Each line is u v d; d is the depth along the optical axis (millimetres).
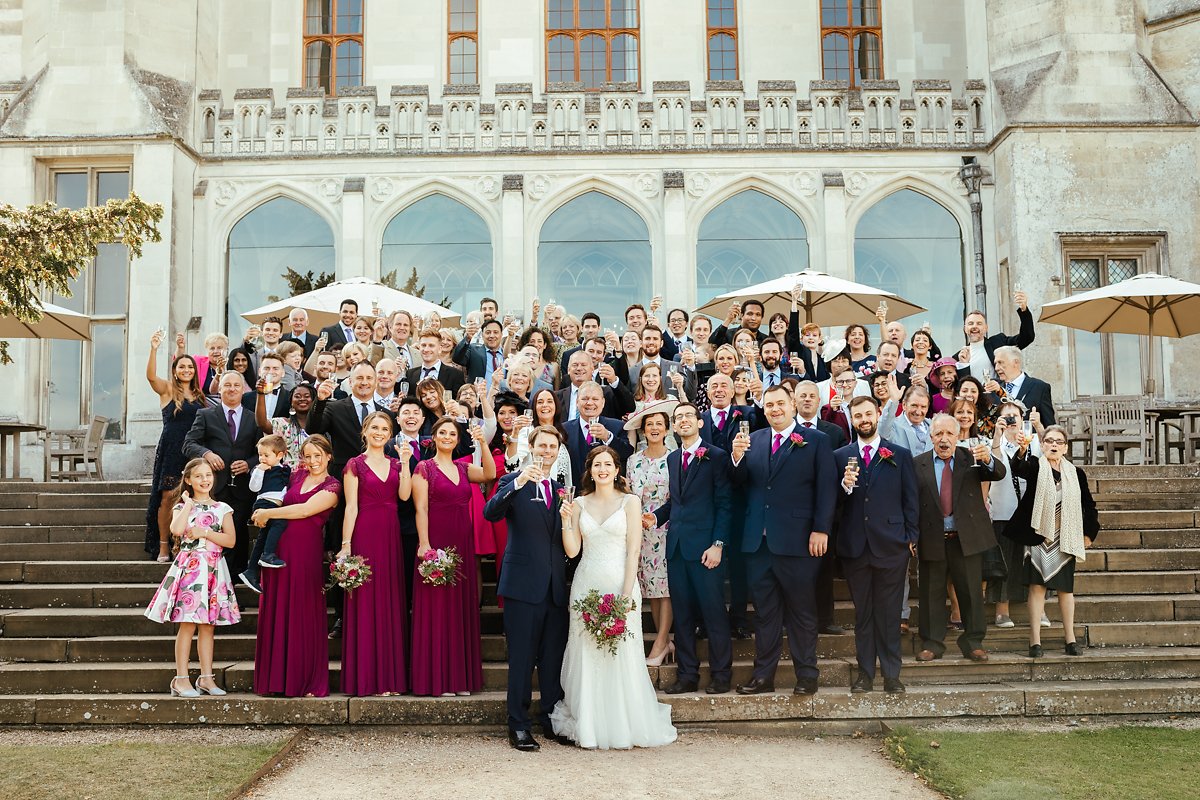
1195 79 16672
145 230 10219
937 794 5512
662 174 17266
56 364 16516
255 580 7645
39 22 17609
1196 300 12305
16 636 7969
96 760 6023
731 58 20391
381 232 17297
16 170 16422
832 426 7859
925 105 17594
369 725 6871
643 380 7824
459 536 7129
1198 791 5328
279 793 5586
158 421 15930
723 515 7102
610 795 5523
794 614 6992
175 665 7359
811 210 17234
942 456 7438
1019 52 17203
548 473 6754
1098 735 6488
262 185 17328
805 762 6168
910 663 7293
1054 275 16234
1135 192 16438
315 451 7117
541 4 20438
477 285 17328
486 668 7398
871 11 20516
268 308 12023
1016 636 7836
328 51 20516
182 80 17297
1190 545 9344
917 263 17359
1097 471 11000
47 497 10484
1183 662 7453
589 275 17344
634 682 6562
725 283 17297
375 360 10117
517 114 17422
